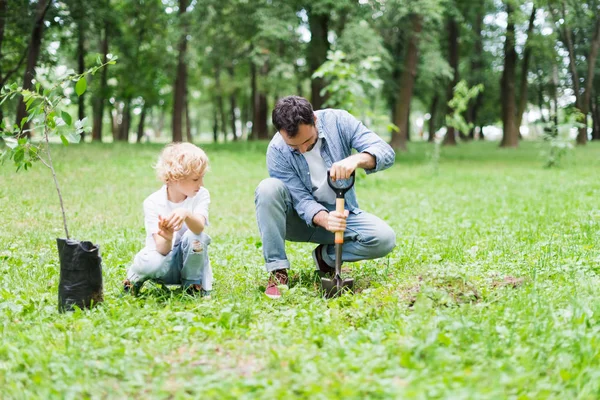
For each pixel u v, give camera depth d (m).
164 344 3.04
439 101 36.91
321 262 4.66
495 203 9.27
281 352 2.84
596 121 34.72
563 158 18.31
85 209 8.33
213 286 4.45
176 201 4.12
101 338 3.10
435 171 14.78
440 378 2.46
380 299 3.71
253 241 6.37
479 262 4.81
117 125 37.81
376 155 4.19
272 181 4.35
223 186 11.82
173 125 24.20
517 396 2.36
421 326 3.03
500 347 2.81
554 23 21.67
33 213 7.74
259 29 19.42
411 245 5.70
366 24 17.81
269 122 43.50
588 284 3.83
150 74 30.03
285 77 19.55
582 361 2.67
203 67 23.97
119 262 5.20
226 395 2.37
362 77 11.56
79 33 22.55
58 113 3.81
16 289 4.22
